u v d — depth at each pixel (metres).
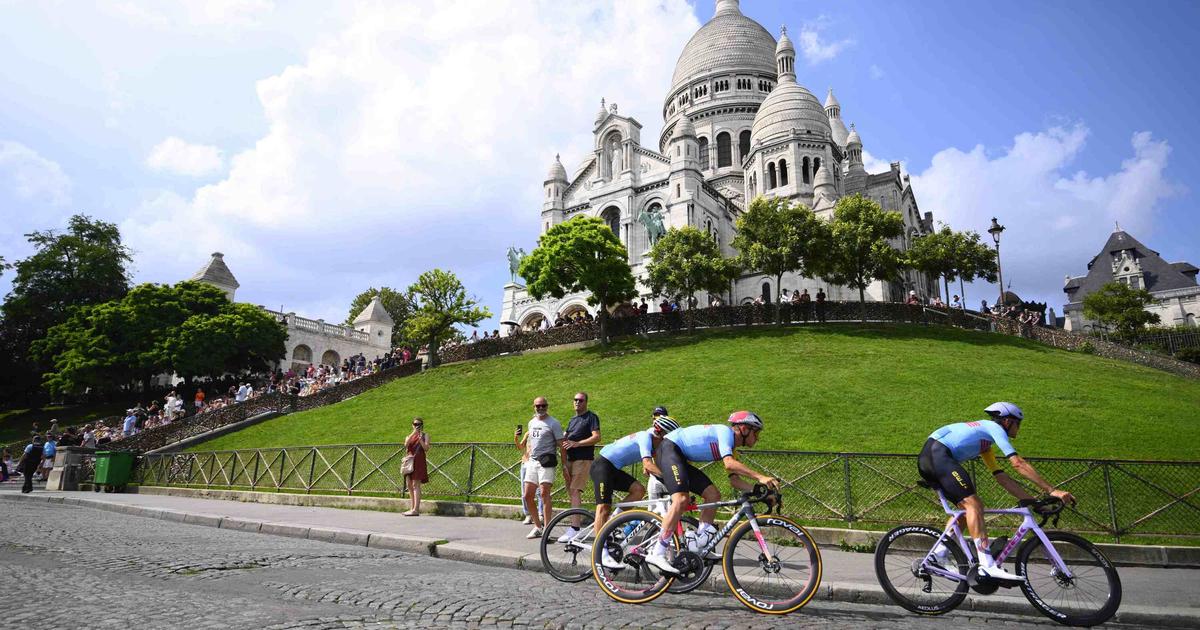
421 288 50.09
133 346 48.53
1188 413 19.56
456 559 9.40
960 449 7.07
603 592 7.24
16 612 5.54
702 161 81.19
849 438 17.55
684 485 7.02
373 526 11.91
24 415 49.91
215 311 52.41
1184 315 71.19
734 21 88.06
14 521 12.52
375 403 31.53
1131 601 7.46
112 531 11.41
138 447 28.25
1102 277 78.94
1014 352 29.95
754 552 6.85
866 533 10.73
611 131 67.62
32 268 54.97
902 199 75.44
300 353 59.75
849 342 30.95
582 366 31.75
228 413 31.09
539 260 41.94
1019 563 6.74
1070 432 17.44
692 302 39.31
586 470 10.64
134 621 5.38
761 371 25.88
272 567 8.12
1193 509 11.02
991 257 41.12
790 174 69.88
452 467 15.73
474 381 32.78
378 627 5.43
